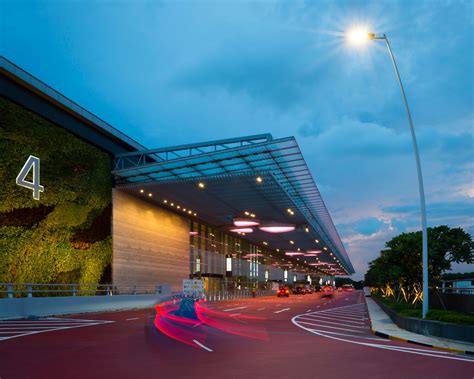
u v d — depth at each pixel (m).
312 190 46.78
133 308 37.31
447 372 9.75
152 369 9.76
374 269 63.97
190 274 59.25
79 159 36.41
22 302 25.20
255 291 83.88
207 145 38.03
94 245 37.72
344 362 10.99
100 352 12.21
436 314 19.23
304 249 103.25
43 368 9.82
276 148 35.28
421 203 20.69
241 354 12.16
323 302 55.97
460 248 26.30
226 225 67.25
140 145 45.19
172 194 46.47
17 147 30.16
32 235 30.98
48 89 32.88
